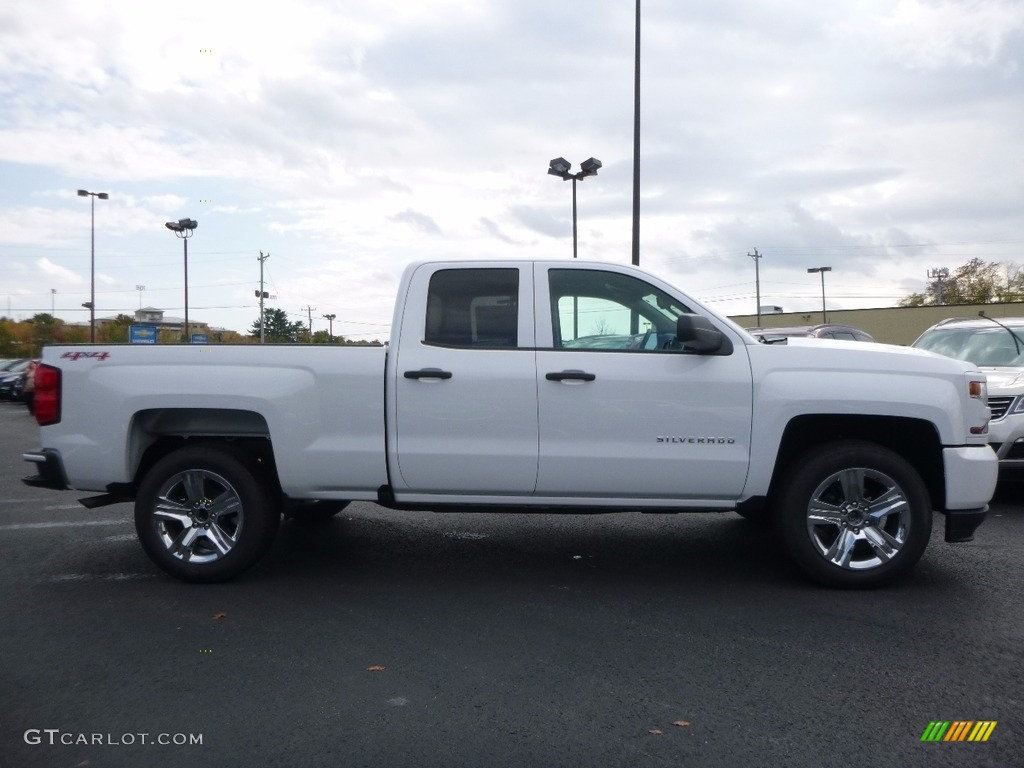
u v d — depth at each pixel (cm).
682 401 529
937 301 7806
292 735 355
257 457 594
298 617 504
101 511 837
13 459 1306
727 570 599
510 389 534
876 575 536
